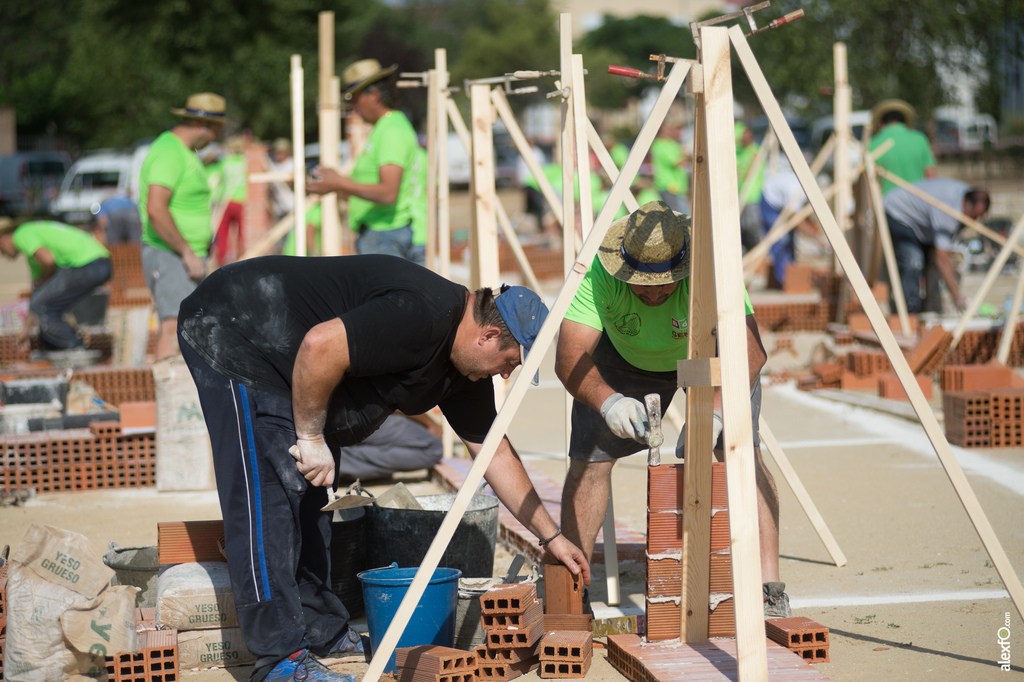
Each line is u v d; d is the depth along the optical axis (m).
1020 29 44.28
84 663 6.93
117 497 12.19
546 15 114.25
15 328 22.17
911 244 20.17
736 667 6.36
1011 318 15.83
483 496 8.43
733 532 5.84
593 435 7.29
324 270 6.69
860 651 7.01
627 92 116.38
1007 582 6.18
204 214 15.48
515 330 6.43
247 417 6.61
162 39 56.44
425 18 156.88
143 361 20.92
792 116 51.34
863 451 13.29
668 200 31.00
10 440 12.48
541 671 6.73
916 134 20.95
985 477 11.67
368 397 6.64
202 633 7.08
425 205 15.12
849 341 19.86
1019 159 62.50
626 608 7.91
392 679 6.67
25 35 87.12
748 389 5.84
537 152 77.75
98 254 20.03
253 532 6.57
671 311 7.02
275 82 57.16
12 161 66.31
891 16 43.69
